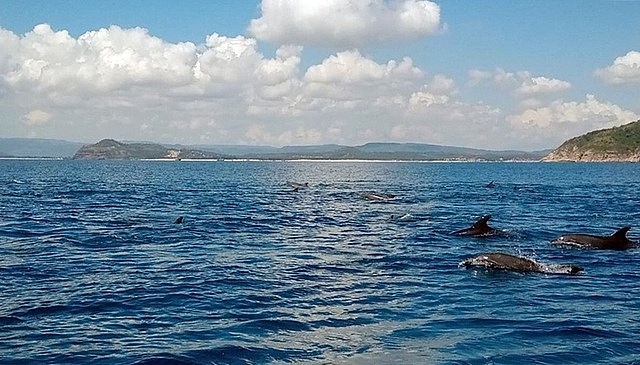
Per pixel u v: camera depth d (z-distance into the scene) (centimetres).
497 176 12488
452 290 1722
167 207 4519
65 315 1418
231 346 1202
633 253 2423
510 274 1961
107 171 14225
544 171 15750
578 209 4550
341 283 1806
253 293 1655
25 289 1669
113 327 1328
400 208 4641
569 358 1147
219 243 2628
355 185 8594
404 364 1108
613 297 1656
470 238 2847
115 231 2967
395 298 1619
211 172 14238
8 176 10488
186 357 1137
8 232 2897
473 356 1154
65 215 3759
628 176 11875
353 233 3041
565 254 2397
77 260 2144
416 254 2358
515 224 3481
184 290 1677
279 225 3388
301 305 1535
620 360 1139
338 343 1230
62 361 1115
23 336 1259
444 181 10094
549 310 1508
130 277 1848
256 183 8881
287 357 1145
